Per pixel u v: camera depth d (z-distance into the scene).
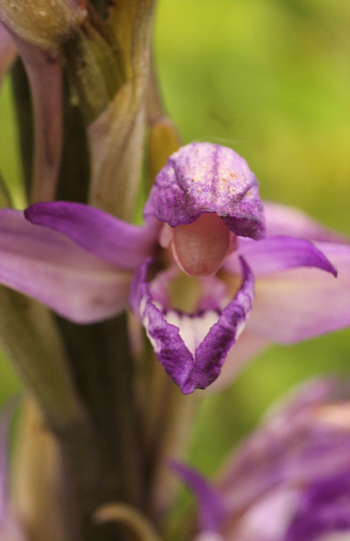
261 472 0.17
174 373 0.13
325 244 0.14
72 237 0.14
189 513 0.17
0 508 0.16
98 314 0.14
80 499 0.16
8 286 0.14
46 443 0.16
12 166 0.29
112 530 0.16
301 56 0.31
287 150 0.31
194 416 0.16
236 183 0.14
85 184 0.15
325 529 0.16
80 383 0.15
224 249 0.14
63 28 0.14
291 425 0.17
